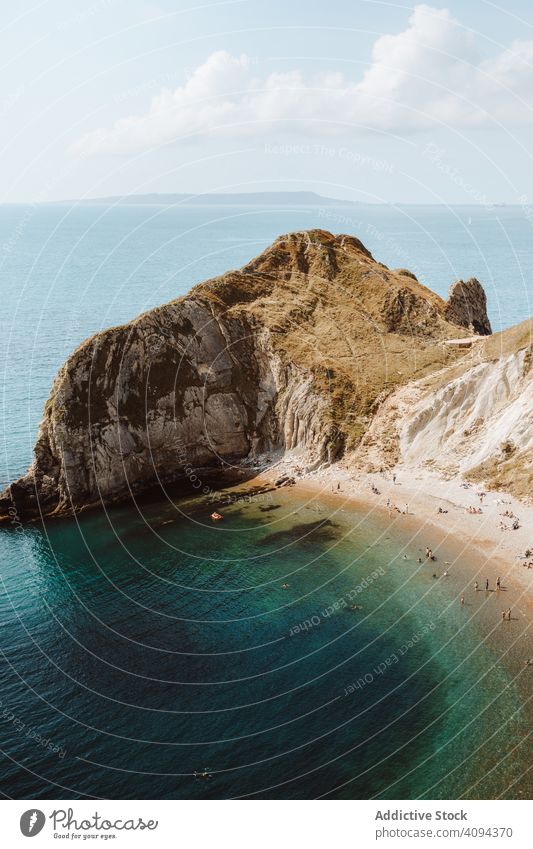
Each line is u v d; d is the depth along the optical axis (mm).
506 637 50625
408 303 103938
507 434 75375
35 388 124438
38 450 79062
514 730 41875
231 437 90000
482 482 73312
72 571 65188
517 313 192250
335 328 99438
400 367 94062
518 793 37281
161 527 73500
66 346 155125
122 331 84625
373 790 38188
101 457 80062
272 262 109250
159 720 45062
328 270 109438
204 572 63969
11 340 160375
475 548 63031
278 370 92000
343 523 71062
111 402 81688
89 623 56531
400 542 66062
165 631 55094
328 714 44719
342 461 83625
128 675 49781
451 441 80062
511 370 80312
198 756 41688
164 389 86000
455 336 100375
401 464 80500
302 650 51688
